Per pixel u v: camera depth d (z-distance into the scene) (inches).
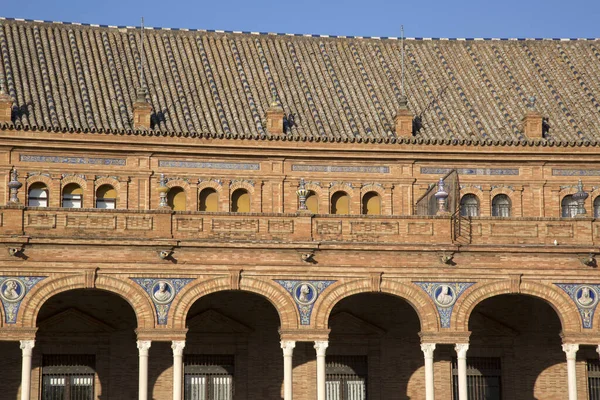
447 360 2155.5
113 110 2258.9
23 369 1827.0
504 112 2404.0
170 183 2223.2
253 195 2249.0
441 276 1940.2
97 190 2204.7
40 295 1841.8
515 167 2329.0
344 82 2452.0
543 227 1985.7
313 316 1903.3
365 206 2290.8
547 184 2327.8
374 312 2156.7
